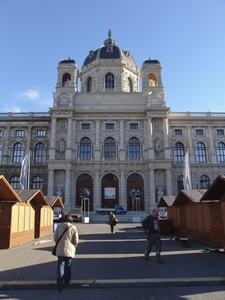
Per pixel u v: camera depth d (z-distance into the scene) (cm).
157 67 6488
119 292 934
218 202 1892
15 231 1988
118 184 5794
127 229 3294
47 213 2823
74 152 5884
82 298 872
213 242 1853
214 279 1050
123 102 6241
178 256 1555
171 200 2866
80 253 1673
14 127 6394
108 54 7094
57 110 5922
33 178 6112
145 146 5953
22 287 985
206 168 6184
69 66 6388
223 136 6444
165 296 888
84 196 5719
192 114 6512
